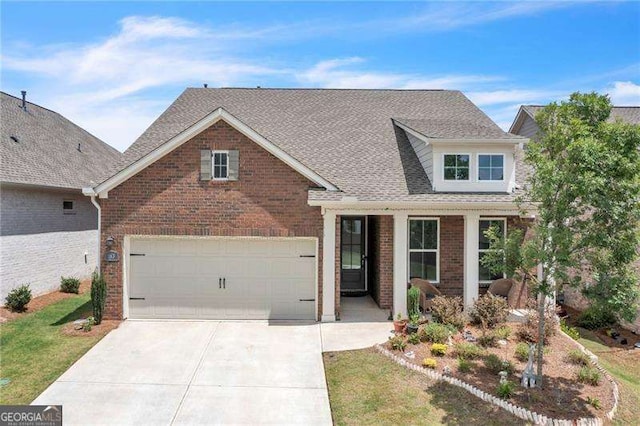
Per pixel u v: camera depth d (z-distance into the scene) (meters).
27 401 7.38
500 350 9.44
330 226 11.79
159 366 8.85
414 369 8.48
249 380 8.27
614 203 6.66
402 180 12.80
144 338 10.45
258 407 7.28
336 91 18.14
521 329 10.38
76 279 16.78
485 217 13.36
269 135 14.80
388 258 13.11
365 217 15.22
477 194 12.28
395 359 8.99
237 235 11.77
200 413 7.07
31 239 14.98
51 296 15.25
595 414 6.94
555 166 6.96
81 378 8.27
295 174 11.81
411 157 14.04
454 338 10.00
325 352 9.60
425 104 17.31
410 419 6.89
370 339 10.38
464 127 13.77
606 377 8.41
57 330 11.05
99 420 6.81
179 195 11.73
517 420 6.79
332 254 11.80
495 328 10.62
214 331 11.00
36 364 8.88
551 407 7.05
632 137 6.76
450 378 7.96
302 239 11.98
